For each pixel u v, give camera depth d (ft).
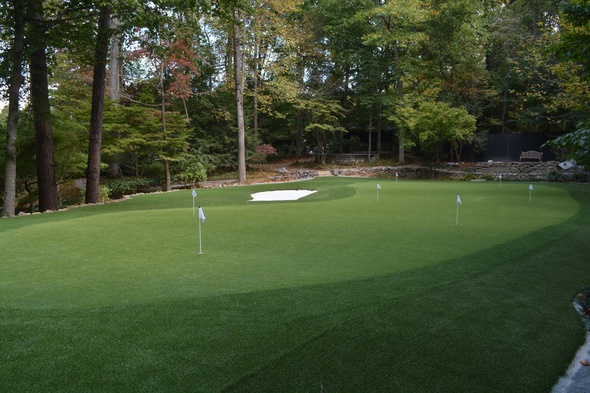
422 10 88.94
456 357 10.60
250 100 110.52
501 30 92.89
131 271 18.56
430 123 86.22
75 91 80.18
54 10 49.47
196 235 27.09
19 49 43.98
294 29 92.48
